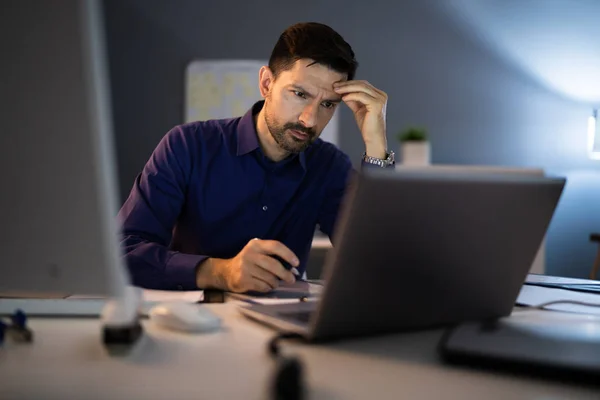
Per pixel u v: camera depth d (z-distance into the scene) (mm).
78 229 627
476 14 3713
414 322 791
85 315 873
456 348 650
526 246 831
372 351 707
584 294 1178
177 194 1618
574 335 717
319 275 2598
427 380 604
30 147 616
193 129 1690
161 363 642
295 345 725
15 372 602
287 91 1477
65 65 599
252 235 1705
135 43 3711
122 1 3697
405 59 3723
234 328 818
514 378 616
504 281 843
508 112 3752
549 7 3693
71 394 540
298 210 1740
